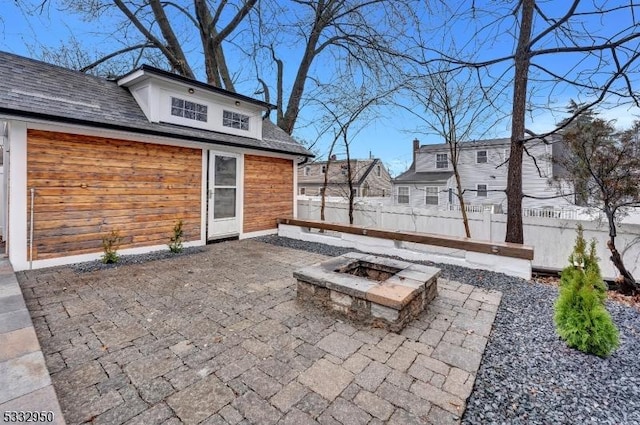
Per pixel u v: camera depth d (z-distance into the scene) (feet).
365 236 20.76
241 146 22.97
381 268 12.42
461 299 11.88
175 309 10.50
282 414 5.67
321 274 10.92
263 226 26.30
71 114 15.17
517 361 7.68
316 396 6.18
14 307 9.40
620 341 8.80
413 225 26.02
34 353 6.77
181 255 18.67
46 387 5.66
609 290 14.78
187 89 20.67
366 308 9.49
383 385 6.57
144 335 8.64
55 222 15.30
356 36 32.40
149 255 18.22
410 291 9.46
